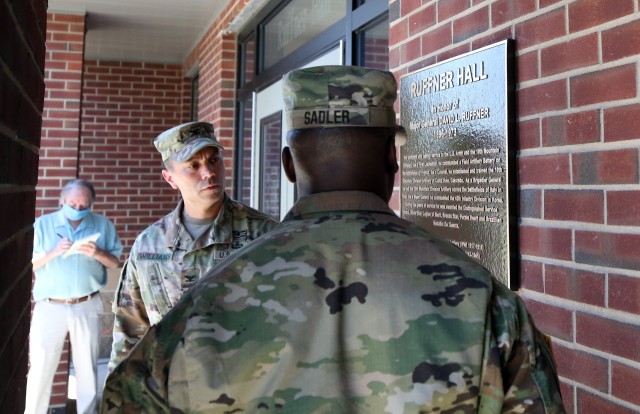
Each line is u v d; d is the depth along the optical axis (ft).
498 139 5.82
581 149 4.93
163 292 7.20
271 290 2.81
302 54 12.27
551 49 5.27
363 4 9.49
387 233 3.00
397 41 7.95
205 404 2.62
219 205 7.59
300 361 2.65
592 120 4.82
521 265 5.61
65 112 17.42
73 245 14.07
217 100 17.46
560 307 5.14
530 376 2.73
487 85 5.99
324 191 3.15
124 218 23.50
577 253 4.96
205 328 2.73
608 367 4.64
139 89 23.81
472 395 2.63
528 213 5.53
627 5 4.53
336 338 2.69
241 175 16.90
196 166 7.43
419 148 7.20
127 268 7.45
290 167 3.41
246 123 16.69
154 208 23.77
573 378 4.99
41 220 14.39
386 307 2.74
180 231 7.41
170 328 2.84
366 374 2.63
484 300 2.79
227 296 2.82
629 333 4.46
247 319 2.74
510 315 2.80
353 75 3.15
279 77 13.83
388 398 2.59
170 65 24.09
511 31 5.79
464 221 6.31
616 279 4.58
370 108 3.14
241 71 17.13
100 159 23.40
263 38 15.48
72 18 17.60
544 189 5.33
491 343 2.70
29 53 4.31
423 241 3.01
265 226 7.71
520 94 5.65
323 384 2.62
